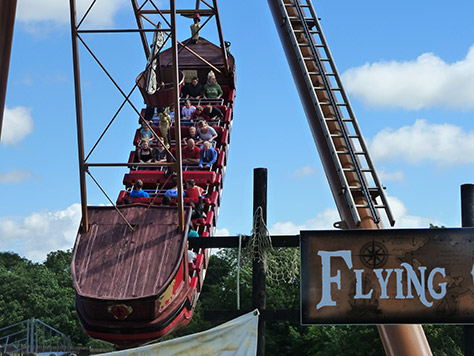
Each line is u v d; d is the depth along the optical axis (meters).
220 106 26.97
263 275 10.70
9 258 140.75
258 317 10.09
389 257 10.38
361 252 10.41
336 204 16.45
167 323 14.53
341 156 16.59
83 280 14.43
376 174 15.85
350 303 10.34
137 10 24.61
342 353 54.78
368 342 53.34
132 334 14.23
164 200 19.31
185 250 15.31
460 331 49.94
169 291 14.52
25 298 109.00
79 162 15.03
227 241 11.05
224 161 24.55
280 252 11.02
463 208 10.95
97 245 15.00
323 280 10.38
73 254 14.90
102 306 14.09
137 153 23.66
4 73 12.02
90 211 15.55
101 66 15.20
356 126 16.70
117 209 15.32
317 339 64.50
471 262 10.34
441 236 10.38
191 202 20.47
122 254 14.82
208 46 28.91
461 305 10.30
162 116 21.19
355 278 10.38
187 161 22.98
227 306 80.94
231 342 9.55
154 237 15.07
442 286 10.33
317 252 10.44
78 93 14.97
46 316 106.19
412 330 13.74
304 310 10.34
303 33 19.11
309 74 17.89
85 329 14.38
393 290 10.34
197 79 27.78
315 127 17.27
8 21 11.55
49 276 115.69
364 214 15.50
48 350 44.31
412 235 10.41
